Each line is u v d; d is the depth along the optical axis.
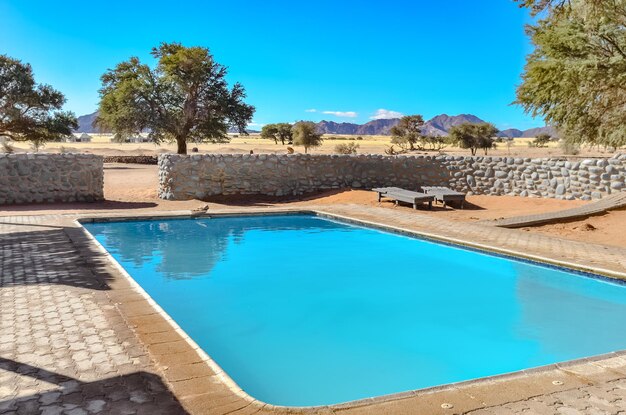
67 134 48.75
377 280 9.72
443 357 6.19
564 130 16.55
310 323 7.39
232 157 18.67
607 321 7.43
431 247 11.98
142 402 3.68
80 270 7.88
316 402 5.00
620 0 11.48
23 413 3.48
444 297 8.63
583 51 12.85
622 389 4.08
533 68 13.70
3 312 5.79
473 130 71.75
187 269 10.38
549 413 3.63
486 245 10.70
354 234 13.79
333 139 162.50
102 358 4.49
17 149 64.12
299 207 16.86
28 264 8.23
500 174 18.44
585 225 12.87
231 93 42.06
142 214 14.59
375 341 6.72
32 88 44.62
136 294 6.61
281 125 102.25
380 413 3.62
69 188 17.02
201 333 6.96
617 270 8.40
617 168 15.77
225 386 3.99
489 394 3.97
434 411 3.66
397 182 19.86
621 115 13.60
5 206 15.72
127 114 37.97
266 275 10.01
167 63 38.72
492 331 7.07
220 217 15.35
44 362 4.39
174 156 18.02
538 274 9.55
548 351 6.38
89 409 3.55
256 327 7.20
